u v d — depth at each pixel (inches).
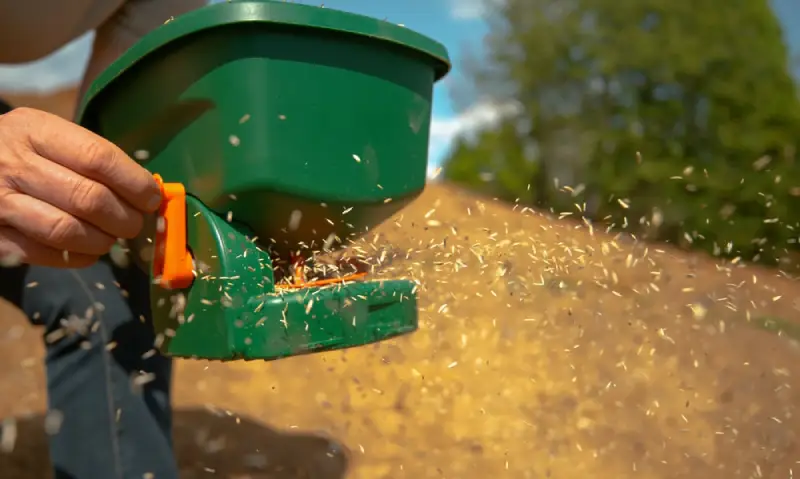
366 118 46.5
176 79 45.1
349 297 45.4
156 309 47.7
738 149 425.7
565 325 110.2
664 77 455.5
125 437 56.7
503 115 578.6
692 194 389.4
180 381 111.9
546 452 85.9
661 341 115.0
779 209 311.9
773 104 430.6
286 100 43.2
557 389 101.0
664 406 100.7
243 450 87.4
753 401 105.9
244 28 42.1
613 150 473.1
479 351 107.4
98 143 40.4
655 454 86.4
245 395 105.8
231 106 42.9
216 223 43.8
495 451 86.0
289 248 49.2
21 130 40.9
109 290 58.2
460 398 98.4
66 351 56.5
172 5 69.3
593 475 80.6
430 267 57.8
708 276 121.6
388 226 66.4
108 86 48.7
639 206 446.0
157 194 42.9
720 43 448.5
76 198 40.2
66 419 56.0
